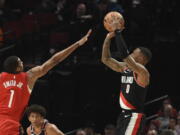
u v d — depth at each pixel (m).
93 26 22.88
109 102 22.83
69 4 25.02
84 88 22.92
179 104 23.36
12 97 11.50
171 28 27.16
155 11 26.36
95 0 24.05
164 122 19.50
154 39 25.09
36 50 24.92
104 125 22.67
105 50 12.22
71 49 11.70
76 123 22.56
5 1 28.59
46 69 11.69
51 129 12.14
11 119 11.41
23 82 11.61
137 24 24.03
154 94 23.70
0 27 25.41
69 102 22.86
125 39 23.62
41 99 22.56
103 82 22.84
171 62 23.80
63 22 24.16
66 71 23.11
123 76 11.87
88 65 22.88
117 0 25.06
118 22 11.47
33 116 12.03
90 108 22.67
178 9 27.39
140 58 11.95
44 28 23.97
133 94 11.61
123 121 11.69
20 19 25.80
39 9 26.16
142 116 11.64
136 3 25.28
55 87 22.73
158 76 23.78
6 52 24.16
